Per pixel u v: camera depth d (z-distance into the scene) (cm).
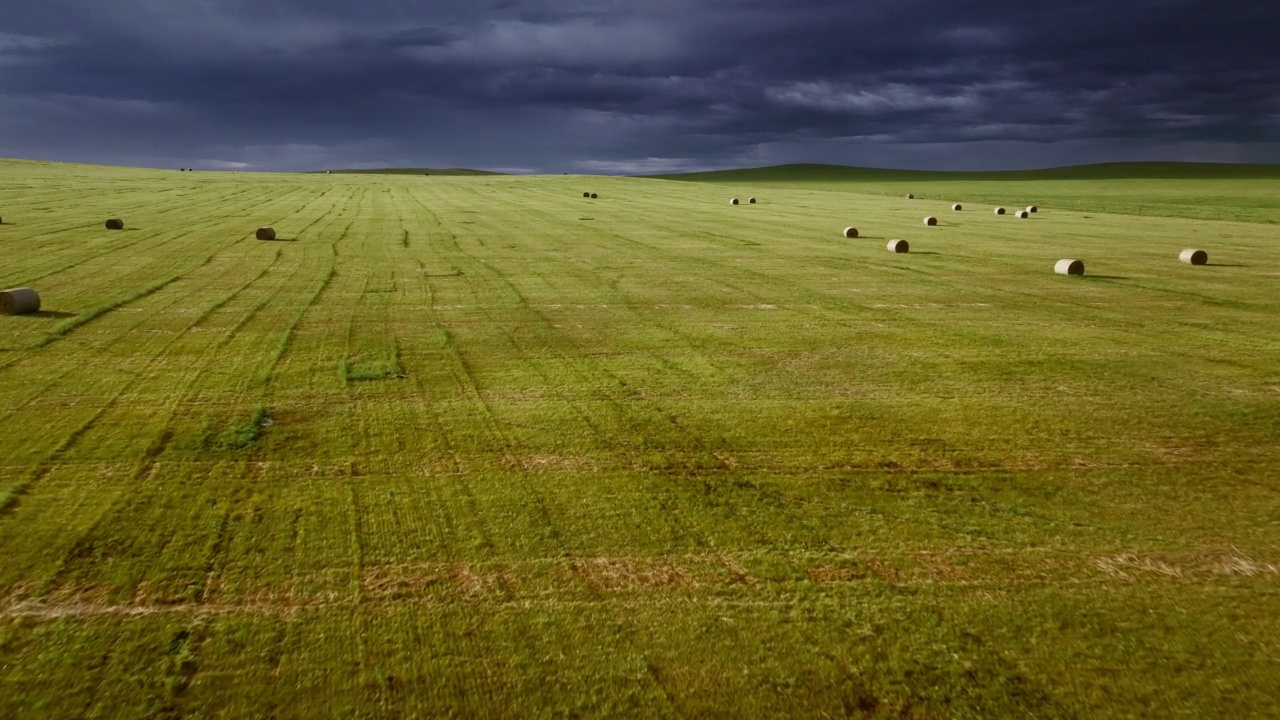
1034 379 1131
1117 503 715
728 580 571
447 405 966
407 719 432
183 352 1191
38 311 1458
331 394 1000
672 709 440
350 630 506
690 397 1017
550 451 817
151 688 450
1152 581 580
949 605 544
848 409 976
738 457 810
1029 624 523
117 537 616
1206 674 475
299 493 704
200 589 548
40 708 432
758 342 1346
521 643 496
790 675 469
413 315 1519
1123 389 1084
